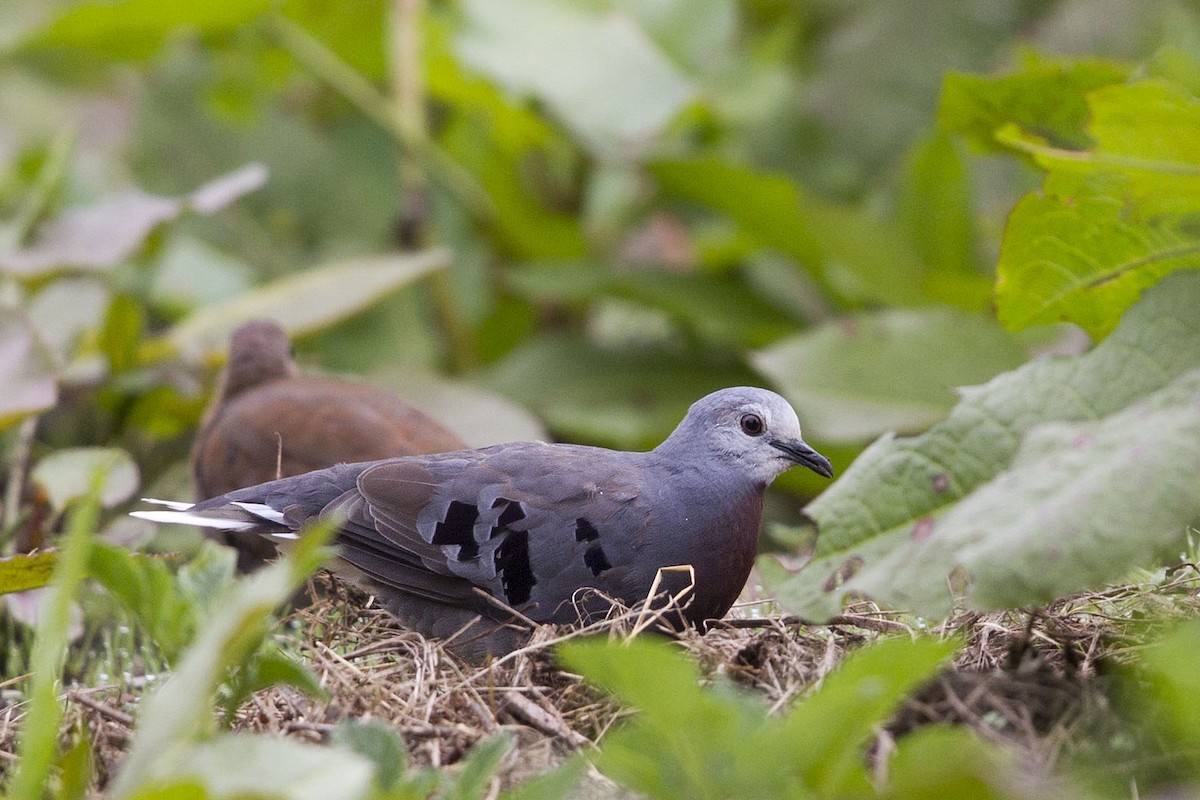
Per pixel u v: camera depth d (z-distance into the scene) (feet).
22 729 24.53
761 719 19.77
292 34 55.83
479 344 61.87
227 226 59.06
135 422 46.80
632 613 26.94
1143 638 23.85
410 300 57.88
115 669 30.27
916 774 18.56
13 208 56.65
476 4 56.34
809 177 60.39
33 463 44.37
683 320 57.88
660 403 53.11
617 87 55.11
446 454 31.71
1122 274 27.58
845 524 24.58
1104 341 24.34
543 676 25.91
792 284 58.18
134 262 54.19
